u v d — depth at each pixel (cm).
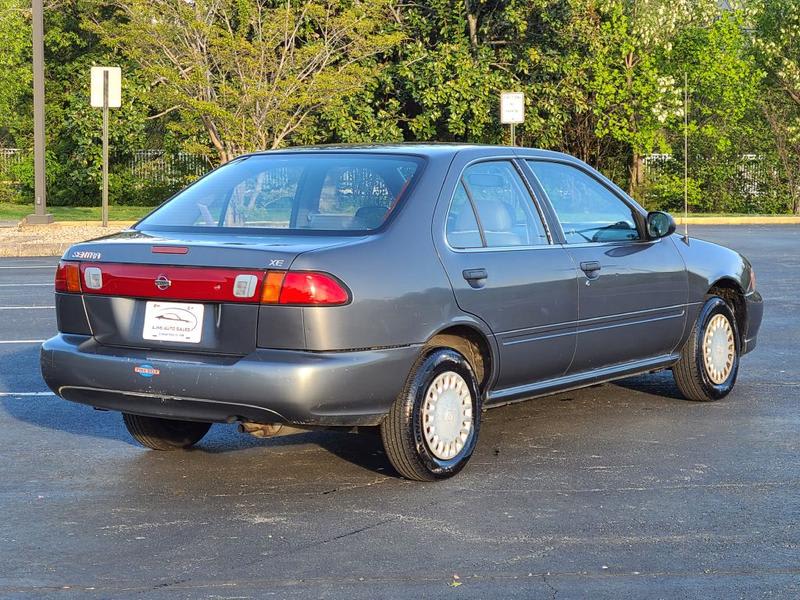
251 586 493
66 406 877
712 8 3472
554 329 728
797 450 738
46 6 3731
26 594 485
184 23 2716
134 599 479
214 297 612
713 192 3847
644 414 845
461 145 729
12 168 3684
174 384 616
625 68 3403
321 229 652
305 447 750
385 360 618
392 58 3359
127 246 646
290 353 600
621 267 784
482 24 3319
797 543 550
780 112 3800
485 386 697
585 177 796
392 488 648
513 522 583
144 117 3459
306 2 2886
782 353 1113
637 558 528
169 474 684
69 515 601
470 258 674
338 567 517
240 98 2709
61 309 668
